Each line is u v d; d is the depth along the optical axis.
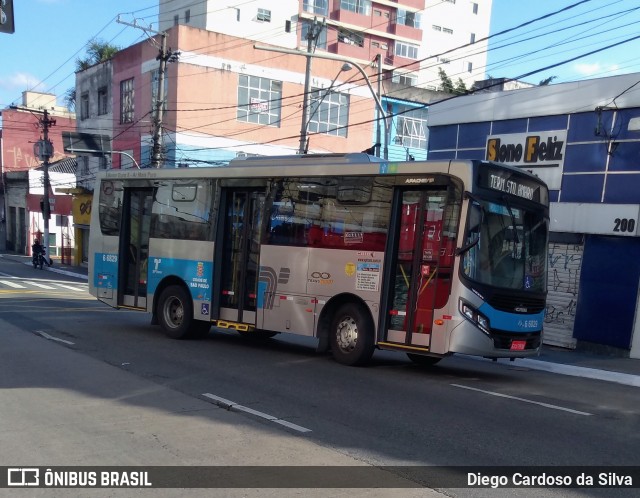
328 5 56.88
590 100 15.01
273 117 33.75
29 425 6.29
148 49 33.19
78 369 9.10
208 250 12.00
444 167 9.27
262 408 7.23
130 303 13.59
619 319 14.27
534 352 9.88
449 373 10.52
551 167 15.78
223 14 53.16
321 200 10.59
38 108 51.22
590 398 9.09
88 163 41.28
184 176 12.55
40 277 31.81
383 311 9.73
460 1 65.00
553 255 15.74
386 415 7.17
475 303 8.96
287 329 10.84
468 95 17.86
